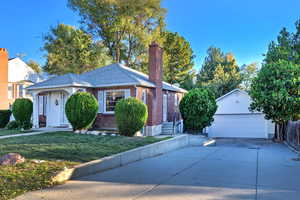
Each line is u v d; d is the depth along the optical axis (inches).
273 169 311.1
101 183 239.6
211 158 396.2
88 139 447.5
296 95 748.6
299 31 974.4
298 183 244.5
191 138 714.8
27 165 263.0
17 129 643.5
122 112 528.7
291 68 757.9
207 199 196.1
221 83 1355.8
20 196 197.6
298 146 589.3
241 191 217.2
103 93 698.8
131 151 360.2
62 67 1205.7
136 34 1289.4
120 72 737.6
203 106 836.6
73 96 557.0
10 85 1096.2
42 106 761.0
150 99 705.0
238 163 351.9
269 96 757.9
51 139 440.1
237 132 1003.9
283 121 788.0
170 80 1662.2
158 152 445.4
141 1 1216.2
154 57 738.2
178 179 257.6
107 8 1219.2
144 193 209.9
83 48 1231.5
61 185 230.7
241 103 1007.0
